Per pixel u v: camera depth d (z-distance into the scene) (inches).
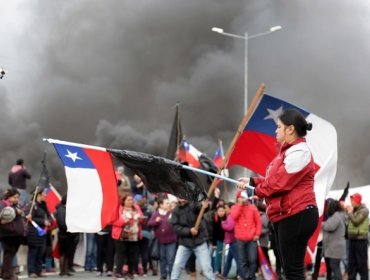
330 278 541.0
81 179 249.0
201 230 412.2
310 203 190.9
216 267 596.4
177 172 240.1
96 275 567.5
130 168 242.5
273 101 316.5
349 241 504.1
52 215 600.7
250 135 320.2
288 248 191.6
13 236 457.4
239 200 518.9
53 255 605.6
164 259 542.0
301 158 188.7
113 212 249.9
